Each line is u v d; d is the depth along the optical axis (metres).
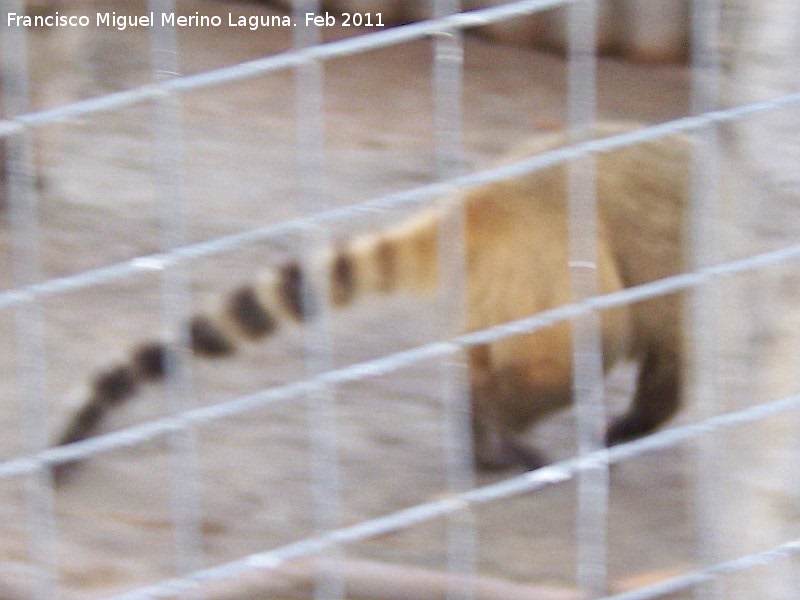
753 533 5.55
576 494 8.08
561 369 7.79
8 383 9.20
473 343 4.55
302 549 4.48
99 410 8.02
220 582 6.09
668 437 4.93
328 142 13.80
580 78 4.86
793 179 5.23
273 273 8.09
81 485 8.02
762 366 5.40
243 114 14.33
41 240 11.49
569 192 7.59
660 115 14.51
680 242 7.85
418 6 15.90
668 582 5.21
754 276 5.35
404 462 8.41
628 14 15.81
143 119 13.34
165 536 7.57
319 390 4.38
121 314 10.30
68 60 12.59
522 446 8.18
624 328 7.93
